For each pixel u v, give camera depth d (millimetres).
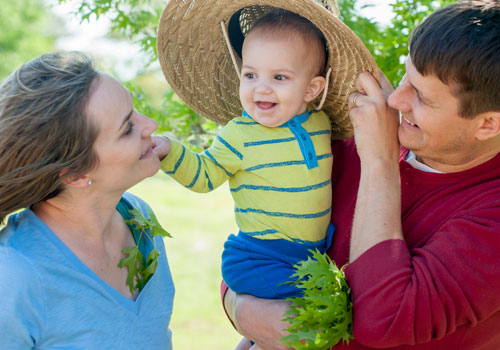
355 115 1766
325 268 1609
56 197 1518
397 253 1583
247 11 1972
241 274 1858
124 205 1776
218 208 11133
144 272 1670
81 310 1490
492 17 1478
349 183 1951
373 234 1623
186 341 5367
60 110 1390
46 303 1449
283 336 1687
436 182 1701
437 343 1621
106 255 1612
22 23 15578
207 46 1982
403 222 1749
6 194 1412
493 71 1452
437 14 1541
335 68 1883
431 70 1514
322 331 1553
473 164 1659
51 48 15953
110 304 1535
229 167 1848
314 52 1854
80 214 1545
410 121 1658
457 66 1474
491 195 1582
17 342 1383
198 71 2016
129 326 1568
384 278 1551
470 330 1612
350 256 1680
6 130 1384
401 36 2449
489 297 1499
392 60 2451
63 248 1496
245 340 2250
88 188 1508
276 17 1842
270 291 1805
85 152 1434
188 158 1775
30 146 1386
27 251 1466
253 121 1875
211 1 1856
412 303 1501
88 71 1474
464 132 1573
